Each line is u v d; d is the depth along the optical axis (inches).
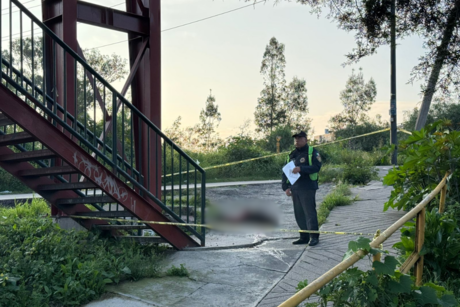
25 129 191.2
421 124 479.2
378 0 444.5
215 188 463.8
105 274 184.2
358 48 470.3
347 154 688.4
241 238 278.5
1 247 203.6
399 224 112.1
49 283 175.3
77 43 269.7
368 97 2138.3
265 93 1850.4
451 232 157.5
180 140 956.6
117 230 258.2
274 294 172.6
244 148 725.9
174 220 249.4
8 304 155.6
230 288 181.2
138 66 292.4
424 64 445.7
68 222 261.3
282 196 428.1
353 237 249.8
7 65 211.2
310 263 210.4
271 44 1843.0
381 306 102.7
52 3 282.8
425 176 219.0
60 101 272.1
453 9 431.5
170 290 179.5
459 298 136.5
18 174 239.1
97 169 214.8
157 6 295.9
